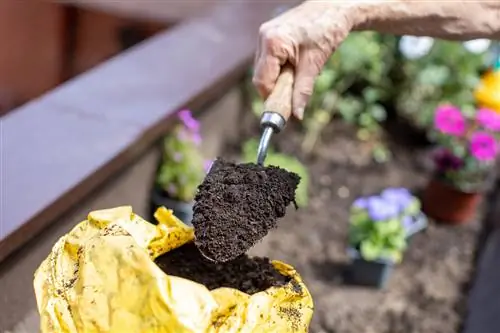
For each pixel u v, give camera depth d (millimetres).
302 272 1966
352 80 2662
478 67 2684
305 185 2227
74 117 1801
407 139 2648
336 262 2020
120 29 2723
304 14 1296
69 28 2721
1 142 1664
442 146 2330
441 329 1834
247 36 2369
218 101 2281
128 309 957
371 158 2521
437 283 1996
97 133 1754
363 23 1326
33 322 1537
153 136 1846
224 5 2584
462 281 2014
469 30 1344
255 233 1070
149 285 952
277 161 2223
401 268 2041
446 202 2227
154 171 1982
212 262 1161
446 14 1329
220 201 1076
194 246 1178
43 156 1641
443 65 2658
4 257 1426
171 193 1985
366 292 1938
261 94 1295
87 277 982
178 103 1934
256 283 1140
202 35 2332
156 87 1991
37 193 1523
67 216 1604
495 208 2326
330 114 2676
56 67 2771
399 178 2434
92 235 1068
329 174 2402
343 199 2295
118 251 981
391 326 1832
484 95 2533
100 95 1914
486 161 2199
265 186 1124
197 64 2148
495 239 2115
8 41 2715
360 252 1940
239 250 1049
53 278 1044
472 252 2141
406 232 1995
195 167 1985
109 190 1767
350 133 2629
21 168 1590
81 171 1612
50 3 2666
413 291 1961
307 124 2584
